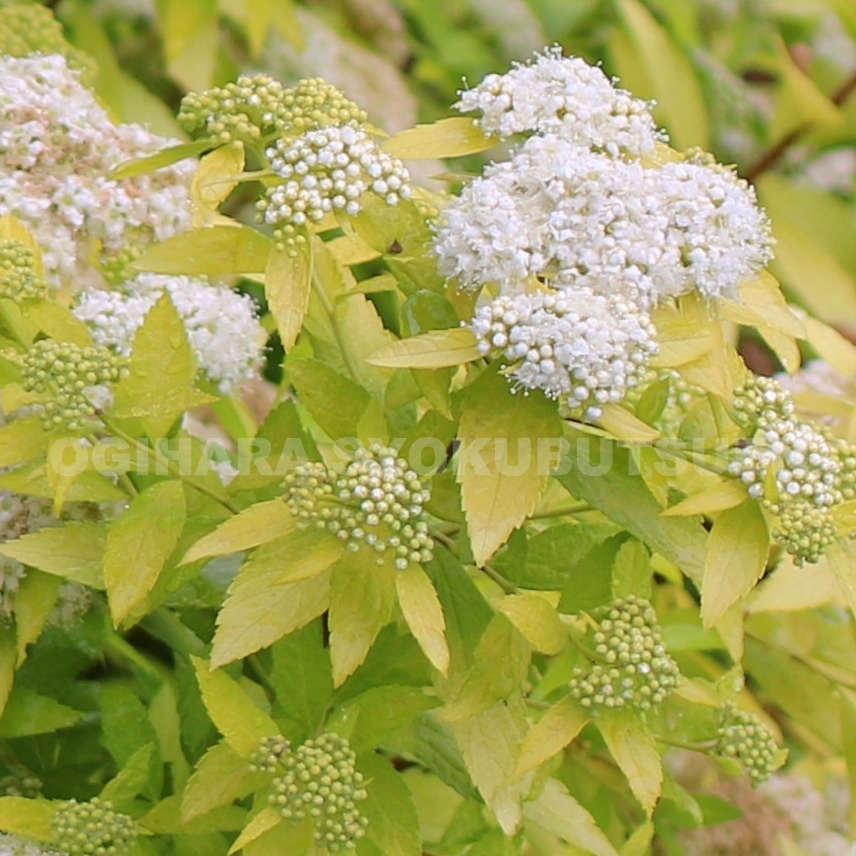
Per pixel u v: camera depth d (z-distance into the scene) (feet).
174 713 2.02
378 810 1.91
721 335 1.89
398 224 1.91
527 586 1.95
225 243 1.91
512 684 1.90
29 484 1.94
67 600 2.02
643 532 1.91
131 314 2.02
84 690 2.08
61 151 2.05
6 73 2.07
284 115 1.91
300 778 1.88
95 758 2.06
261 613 1.88
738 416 1.91
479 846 1.97
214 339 2.06
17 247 1.95
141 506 1.92
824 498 1.87
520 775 1.88
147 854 1.93
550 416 1.87
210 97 1.91
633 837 1.98
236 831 1.97
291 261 1.89
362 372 2.00
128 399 1.92
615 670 1.89
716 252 1.87
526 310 1.84
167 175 2.08
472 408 1.87
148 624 2.05
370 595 1.89
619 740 1.89
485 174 1.90
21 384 1.94
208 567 2.02
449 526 1.96
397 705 1.91
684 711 2.04
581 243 1.86
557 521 2.06
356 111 1.93
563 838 2.00
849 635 2.21
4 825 1.91
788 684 2.22
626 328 1.84
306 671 1.94
